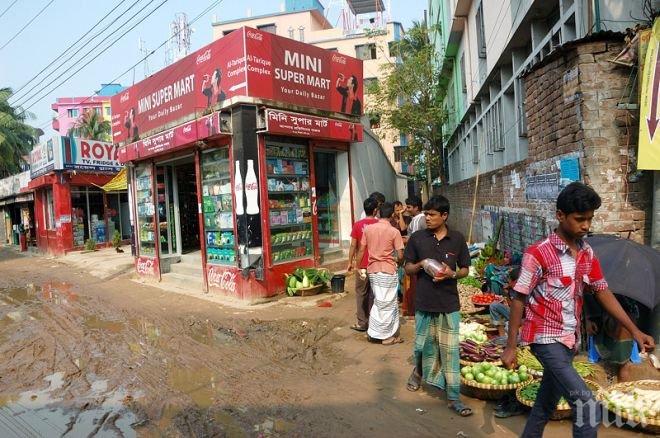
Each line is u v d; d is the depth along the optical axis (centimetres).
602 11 602
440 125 2095
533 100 671
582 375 438
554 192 612
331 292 952
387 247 623
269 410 454
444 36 2061
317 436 399
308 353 614
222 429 421
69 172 2036
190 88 1016
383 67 2022
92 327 816
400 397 465
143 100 1191
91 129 4003
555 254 295
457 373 424
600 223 520
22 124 3744
